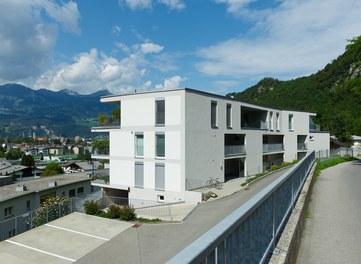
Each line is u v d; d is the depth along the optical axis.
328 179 15.52
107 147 26.23
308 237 6.28
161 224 15.23
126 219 16.58
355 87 24.09
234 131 25.72
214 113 23.59
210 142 22.73
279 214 5.00
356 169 21.06
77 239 13.81
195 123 21.23
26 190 24.17
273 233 4.33
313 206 9.14
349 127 53.66
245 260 2.91
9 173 53.75
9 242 13.58
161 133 21.20
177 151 20.48
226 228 2.18
